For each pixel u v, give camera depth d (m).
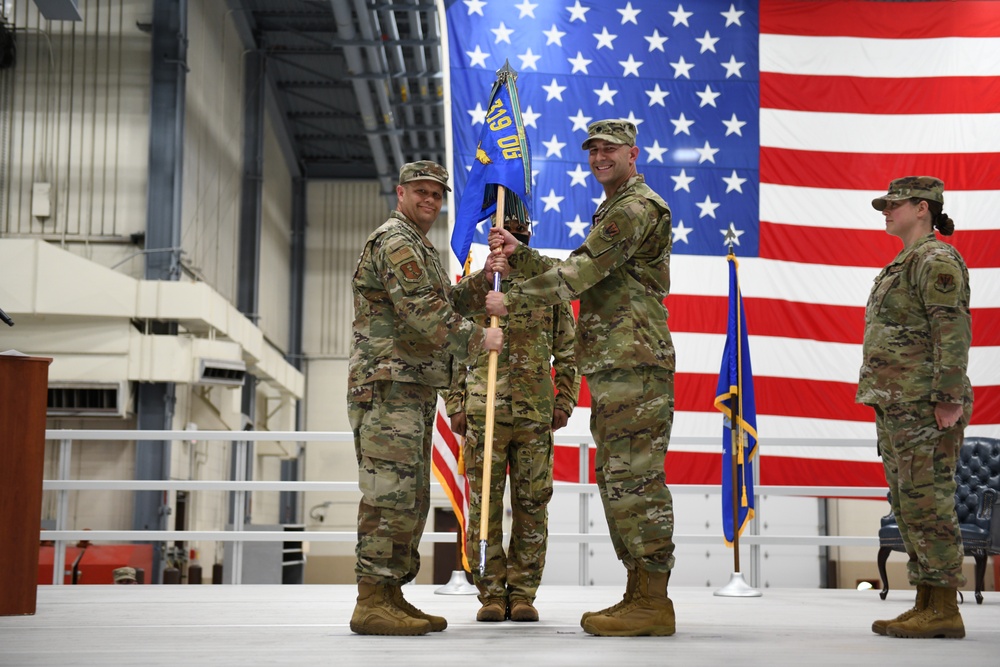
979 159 9.33
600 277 3.37
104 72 16.81
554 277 3.39
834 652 3.02
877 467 8.98
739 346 6.38
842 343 9.09
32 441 4.25
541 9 9.23
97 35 16.86
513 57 9.13
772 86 9.41
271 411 24.47
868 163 9.36
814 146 9.37
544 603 5.12
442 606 4.90
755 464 7.34
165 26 16.58
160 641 3.25
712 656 2.86
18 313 14.84
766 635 3.53
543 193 8.99
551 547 12.34
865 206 9.29
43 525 14.58
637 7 9.39
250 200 21.58
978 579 5.98
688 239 9.16
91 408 15.27
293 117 24.80
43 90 16.75
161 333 15.99
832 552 15.14
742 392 6.35
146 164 16.62
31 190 16.53
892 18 9.54
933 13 9.54
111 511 15.61
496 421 4.29
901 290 3.77
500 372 4.33
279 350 24.72
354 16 18.03
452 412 4.56
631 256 3.49
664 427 3.43
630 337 3.42
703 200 9.22
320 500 25.45
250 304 21.30
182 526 17.05
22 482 4.22
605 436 3.44
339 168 26.70
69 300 14.98
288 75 23.39
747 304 9.09
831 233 9.25
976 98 9.40
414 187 3.58
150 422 15.72
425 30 19.55
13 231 16.48
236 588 6.22
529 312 4.34
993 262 9.16
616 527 3.51
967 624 4.28
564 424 4.50
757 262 9.16
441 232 25.83
